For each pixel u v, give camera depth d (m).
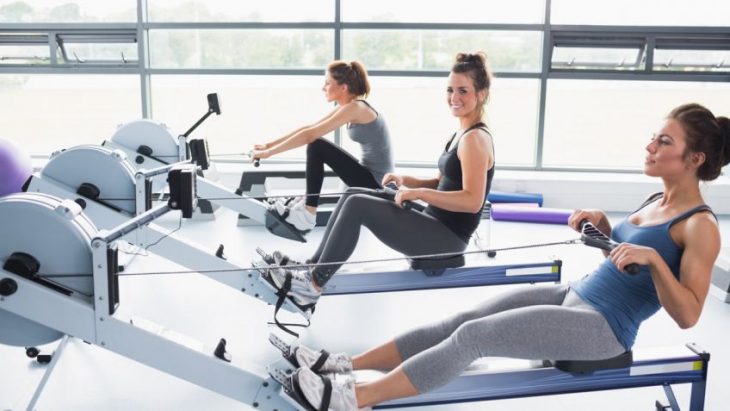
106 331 1.50
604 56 5.04
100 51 5.22
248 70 5.16
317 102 16.92
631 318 1.49
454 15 5.04
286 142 2.86
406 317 2.72
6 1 5.17
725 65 4.99
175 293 2.91
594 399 2.04
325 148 2.95
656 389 2.10
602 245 1.51
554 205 4.97
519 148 17.02
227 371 1.56
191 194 1.52
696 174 1.47
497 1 5.24
